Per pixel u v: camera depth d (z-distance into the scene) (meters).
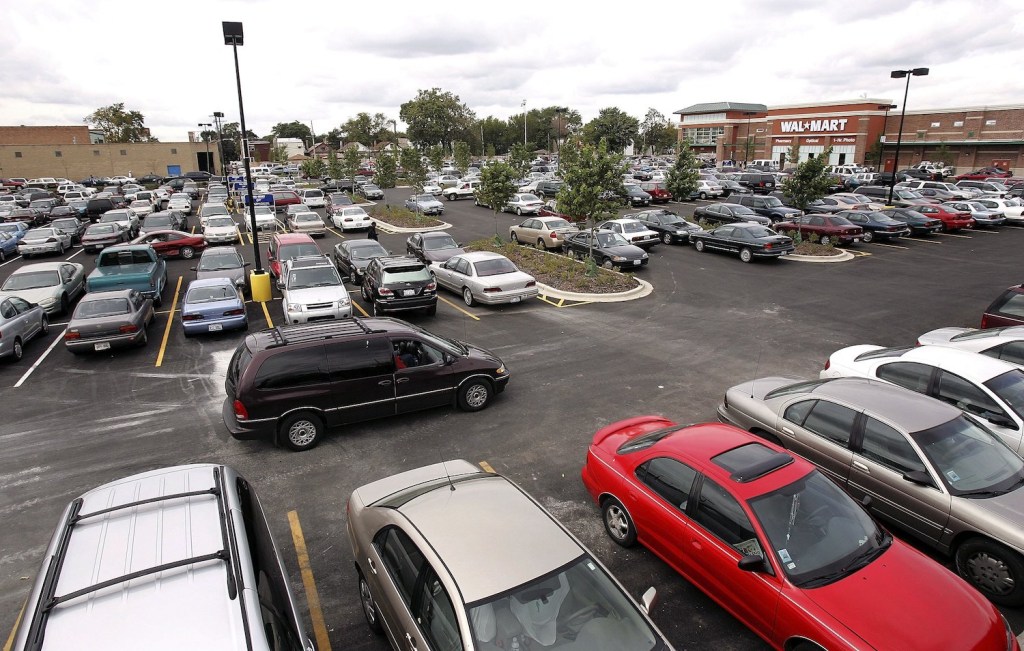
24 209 39.12
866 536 5.53
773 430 8.13
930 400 7.27
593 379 12.35
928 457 6.48
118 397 11.96
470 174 71.56
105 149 82.69
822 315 16.95
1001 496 6.17
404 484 6.15
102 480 8.76
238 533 4.41
